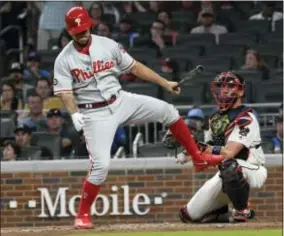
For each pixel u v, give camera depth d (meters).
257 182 29.34
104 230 27.86
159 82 28.52
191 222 30.64
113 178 41.12
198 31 50.56
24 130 42.44
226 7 52.31
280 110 42.19
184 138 28.36
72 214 41.38
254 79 45.38
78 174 41.34
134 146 41.31
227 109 29.42
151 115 28.20
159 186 41.16
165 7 53.28
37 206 41.47
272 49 48.44
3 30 53.94
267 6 51.31
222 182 29.44
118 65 28.25
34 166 41.44
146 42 49.94
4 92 45.69
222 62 47.16
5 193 41.47
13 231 28.22
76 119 27.53
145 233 26.72
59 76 27.81
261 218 40.91
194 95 44.78
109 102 27.91
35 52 49.59
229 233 26.31
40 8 52.22
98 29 49.97
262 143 41.50
